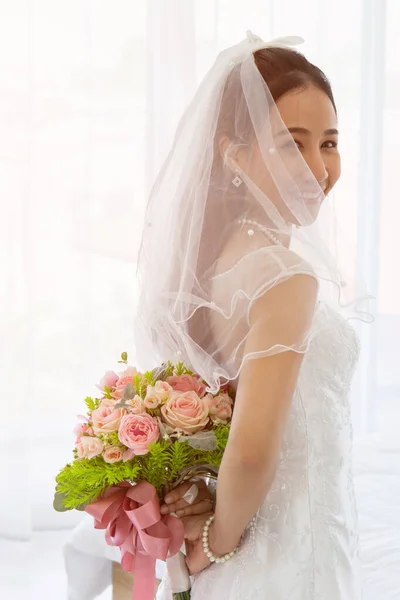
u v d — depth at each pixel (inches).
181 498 49.3
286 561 45.8
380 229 131.9
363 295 48.7
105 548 91.8
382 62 129.4
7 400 117.7
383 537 81.2
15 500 116.0
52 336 122.3
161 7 115.0
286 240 47.8
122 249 122.3
